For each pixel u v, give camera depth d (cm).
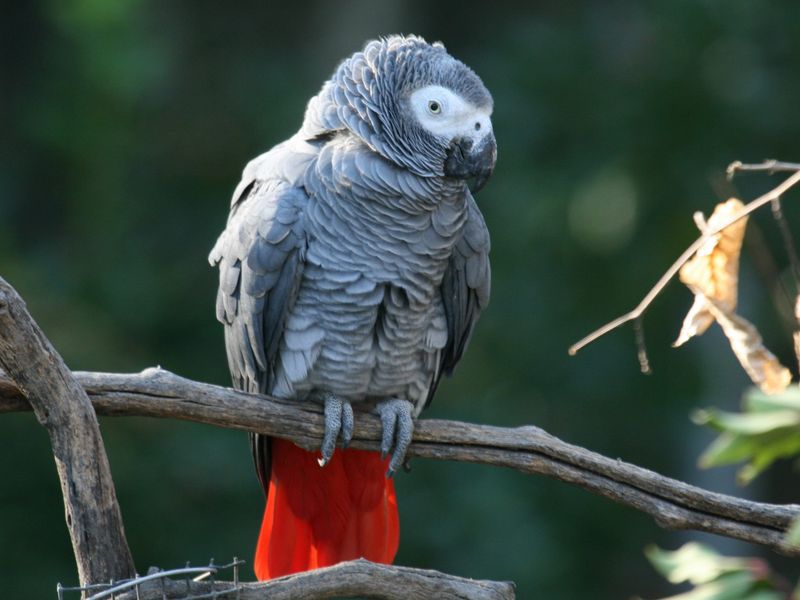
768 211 1300
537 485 1335
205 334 1323
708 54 1321
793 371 1370
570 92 1366
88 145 1295
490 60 1438
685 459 1381
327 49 1494
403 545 1250
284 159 604
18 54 1459
